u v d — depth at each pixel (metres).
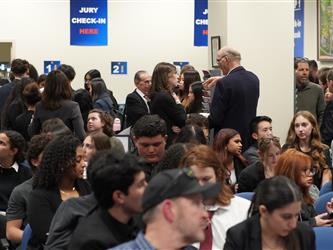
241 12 8.12
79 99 8.79
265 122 6.45
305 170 4.42
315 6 13.03
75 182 4.13
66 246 3.42
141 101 7.75
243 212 3.82
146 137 4.29
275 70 8.25
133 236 2.91
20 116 7.38
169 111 6.77
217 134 5.89
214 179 3.55
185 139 5.28
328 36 13.20
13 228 4.57
